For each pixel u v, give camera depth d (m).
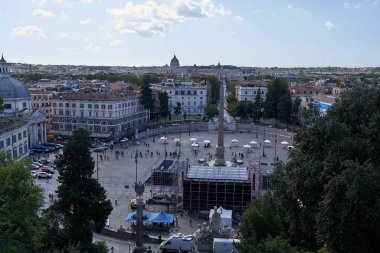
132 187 106.94
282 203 56.31
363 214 42.31
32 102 182.75
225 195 89.94
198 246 69.00
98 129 183.62
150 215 80.31
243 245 53.81
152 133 190.62
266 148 165.25
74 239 58.25
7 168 46.44
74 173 64.75
